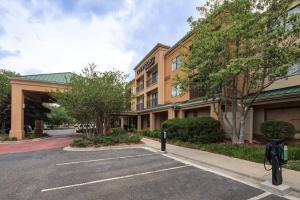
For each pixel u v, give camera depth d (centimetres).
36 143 2034
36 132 3025
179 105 2236
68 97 1684
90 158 1176
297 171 788
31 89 2452
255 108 1648
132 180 750
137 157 1179
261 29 1088
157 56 3080
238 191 623
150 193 620
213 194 603
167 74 2906
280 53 1041
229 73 1093
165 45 3020
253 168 853
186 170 876
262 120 1598
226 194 602
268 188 632
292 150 971
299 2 1302
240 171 812
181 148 1441
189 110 2334
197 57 1263
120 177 789
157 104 3064
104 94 1705
